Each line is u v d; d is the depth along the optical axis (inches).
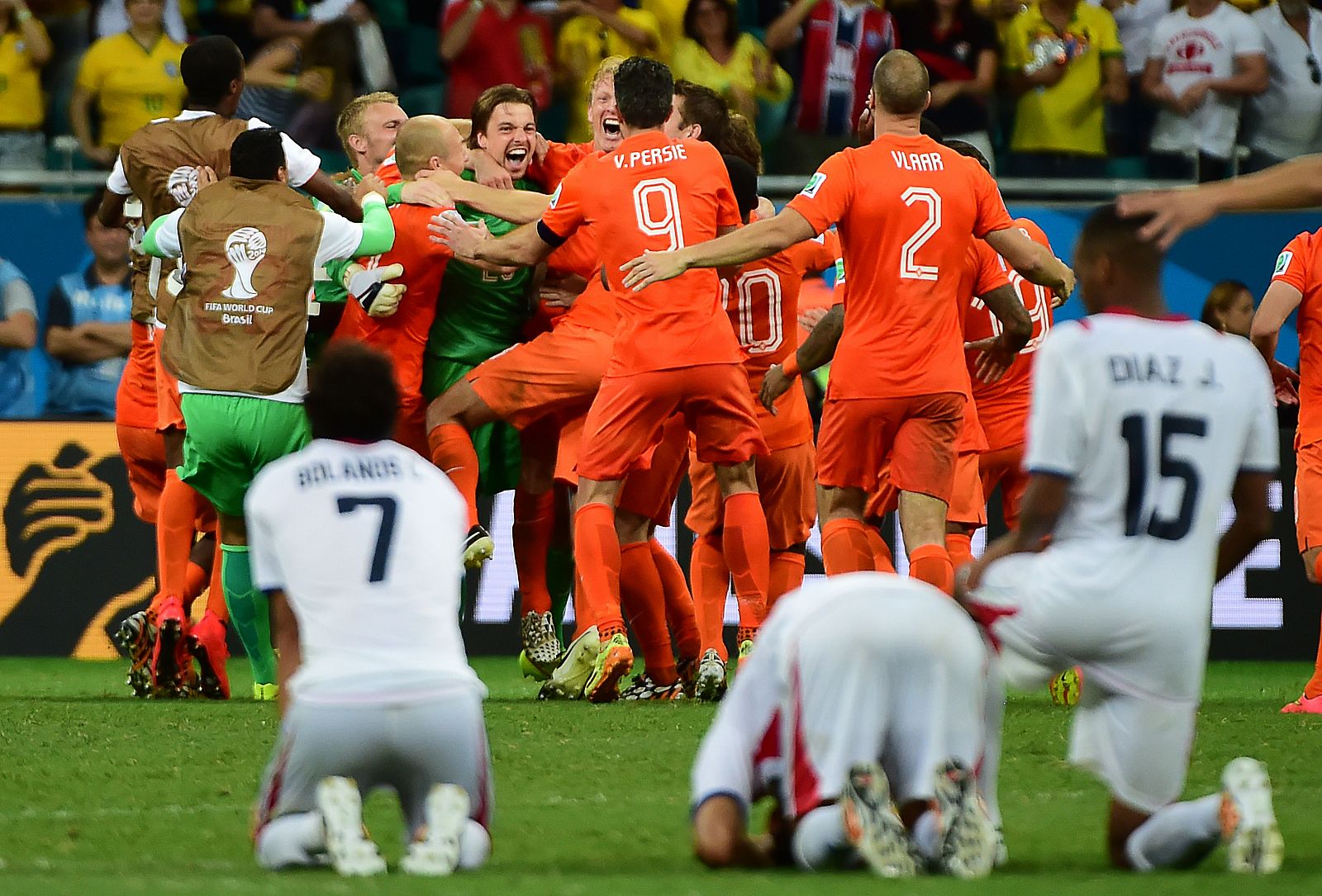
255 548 532.1
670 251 864.3
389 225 1019.3
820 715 496.7
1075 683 1045.8
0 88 1683.1
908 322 912.3
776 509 1101.1
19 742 852.0
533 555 1141.1
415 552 522.3
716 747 518.6
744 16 1728.6
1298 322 1074.1
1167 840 519.8
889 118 924.6
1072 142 1734.7
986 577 547.2
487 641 1435.8
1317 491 1069.1
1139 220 541.0
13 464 1448.1
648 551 1082.7
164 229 1026.7
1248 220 1620.3
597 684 1008.2
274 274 992.2
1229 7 1731.1
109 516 1448.1
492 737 866.1
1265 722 967.6
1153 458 526.6
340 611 514.0
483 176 1127.0
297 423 1000.2
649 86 985.5
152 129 1063.0
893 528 1393.9
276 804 518.6
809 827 496.7
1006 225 929.5
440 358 1100.5
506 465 1154.0
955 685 502.6
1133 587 524.7
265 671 1080.8
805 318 1120.8
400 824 637.9
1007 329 981.2
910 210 905.5
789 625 506.3
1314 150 1755.7
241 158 1011.9
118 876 505.4
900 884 469.7
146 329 1177.4
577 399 1063.0
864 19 1726.1
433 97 1740.9
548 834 609.0
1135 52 1752.0
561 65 1722.4
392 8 1748.3
